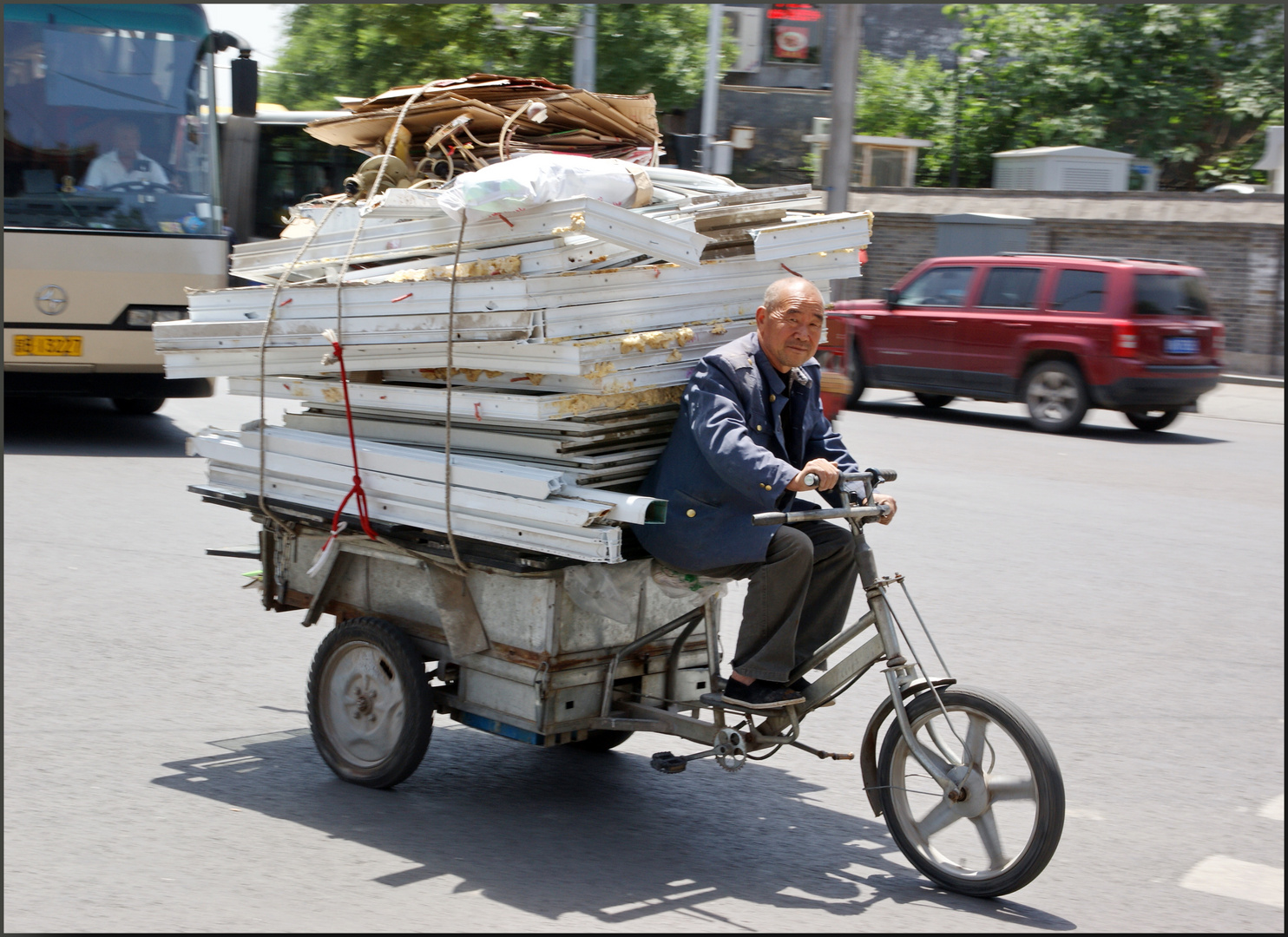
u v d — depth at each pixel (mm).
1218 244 21859
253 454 4914
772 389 4168
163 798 4441
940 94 33500
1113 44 31938
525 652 4254
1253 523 10141
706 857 4121
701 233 4395
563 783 4777
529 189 3916
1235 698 5945
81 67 11242
